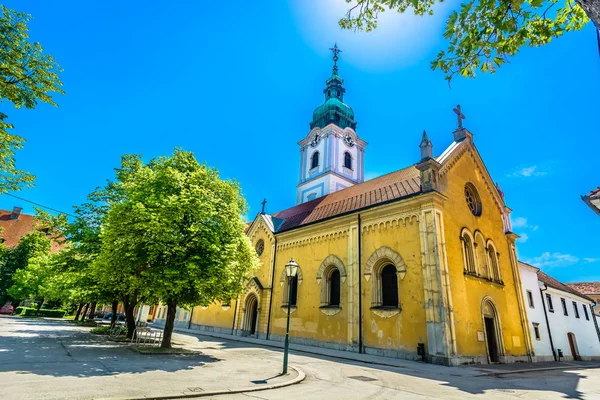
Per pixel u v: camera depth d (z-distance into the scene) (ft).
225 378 32.78
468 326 61.72
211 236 48.98
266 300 97.71
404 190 72.13
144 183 53.42
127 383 26.91
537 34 24.35
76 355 40.40
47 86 41.73
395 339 62.39
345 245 79.20
